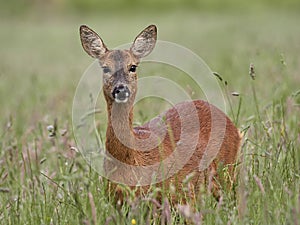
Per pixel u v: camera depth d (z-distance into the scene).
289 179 10.55
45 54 35.16
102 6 57.25
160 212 10.06
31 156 12.90
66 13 56.03
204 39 33.53
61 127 14.38
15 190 11.69
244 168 10.12
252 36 29.84
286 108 13.73
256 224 9.41
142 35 11.33
